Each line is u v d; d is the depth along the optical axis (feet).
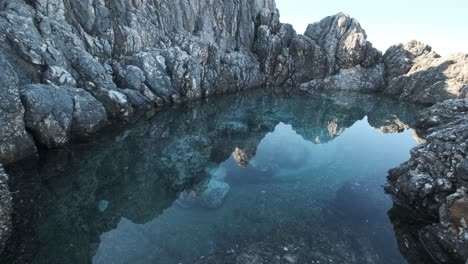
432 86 140.97
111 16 96.63
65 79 69.46
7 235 35.88
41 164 55.72
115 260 37.45
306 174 66.54
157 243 40.86
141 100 93.04
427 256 38.78
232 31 158.20
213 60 131.54
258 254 39.19
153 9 115.55
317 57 174.60
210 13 144.97
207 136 88.12
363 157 78.69
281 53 167.84
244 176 64.23
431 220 44.68
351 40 176.35
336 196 55.77
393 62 176.24
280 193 56.65
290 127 104.22
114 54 97.55
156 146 75.97
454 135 48.42
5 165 51.37
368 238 43.19
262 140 89.35
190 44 121.39
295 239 42.68
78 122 66.28
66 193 50.65
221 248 40.16
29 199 46.37
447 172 44.68
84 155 63.00
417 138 94.73
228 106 122.62
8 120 51.49
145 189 56.24
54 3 79.87
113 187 55.47
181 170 65.21
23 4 72.84
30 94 56.39
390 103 146.00
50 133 58.95
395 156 79.87
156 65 103.45
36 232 40.09
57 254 37.14
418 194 46.47
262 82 163.73
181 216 47.70
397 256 39.50
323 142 90.48
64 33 78.02
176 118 98.94
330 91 168.86
